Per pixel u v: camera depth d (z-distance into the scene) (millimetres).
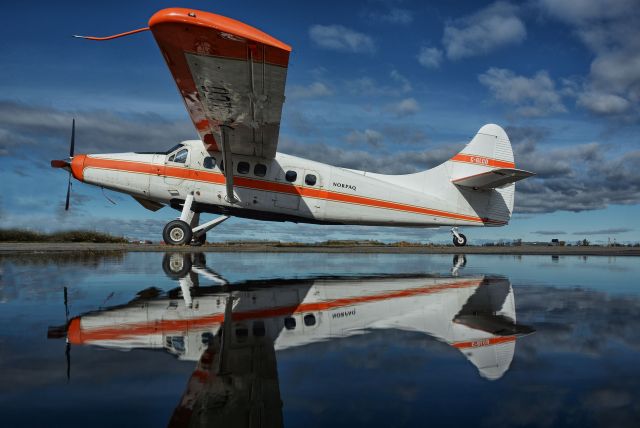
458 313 2316
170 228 8625
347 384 1194
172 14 4645
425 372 1303
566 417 969
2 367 1332
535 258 8547
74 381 1207
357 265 6145
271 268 5434
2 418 960
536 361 1423
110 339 1701
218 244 14547
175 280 3896
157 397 1087
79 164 8789
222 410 1009
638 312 2363
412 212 9727
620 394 1123
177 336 1754
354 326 1970
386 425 920
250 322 2047
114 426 920
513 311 2393
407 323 2045
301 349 1565
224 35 4762
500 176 9258
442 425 921
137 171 8797
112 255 7754
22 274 4332
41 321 2045
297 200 9000
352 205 9266
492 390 1147
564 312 2375
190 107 6840
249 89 5973
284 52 4957
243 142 8141
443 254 10086
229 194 8328
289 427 903
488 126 10375
